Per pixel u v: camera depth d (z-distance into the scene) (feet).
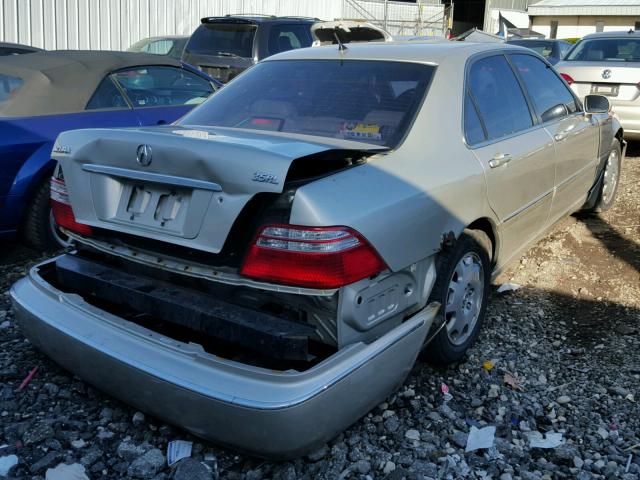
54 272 11.36
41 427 10.03
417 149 10.78
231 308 8.98
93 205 10.14
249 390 8.21
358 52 12.92
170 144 9.03
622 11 121.29
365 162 9.83
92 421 10.37
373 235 8.95
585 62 30.94
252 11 57.47
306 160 8.83
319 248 8.43
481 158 11.96
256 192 8.42
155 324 10.29
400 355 9.45
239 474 9.26
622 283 16.14
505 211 12.97
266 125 11.80
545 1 133.08
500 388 11.59
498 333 13.60
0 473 9.08
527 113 14.71
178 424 8.95
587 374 12.14
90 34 44.60
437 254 10.80
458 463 9.58
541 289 15.85
